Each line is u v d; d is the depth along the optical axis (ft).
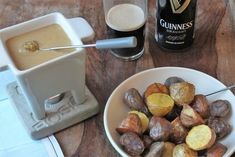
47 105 1.66
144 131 1.49
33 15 2.11
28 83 1.45
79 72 1.53
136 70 1.82
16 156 1.57
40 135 1.61
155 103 1.51
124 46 1.48
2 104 1.75
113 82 1.78
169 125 1.44
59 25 1.60
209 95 1.61
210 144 1.39
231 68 1.80
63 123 1.62
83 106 1.65
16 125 1.67
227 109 1.51
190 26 1.79
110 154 1.55
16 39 1.55
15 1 2.19
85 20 1.97
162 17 1.77
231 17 2.01
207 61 1.84
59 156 1.55
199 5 2.07
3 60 1.62
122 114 1.59
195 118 1.45
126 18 1.80
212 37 1.93
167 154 1.42
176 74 1.67
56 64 1.43
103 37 1.94
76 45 1.49
